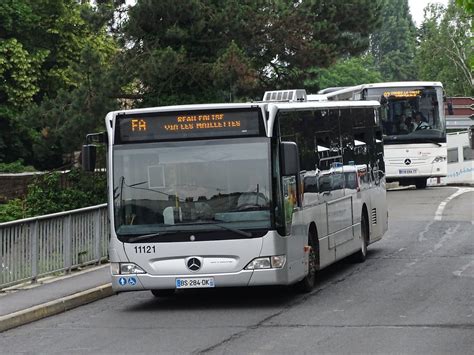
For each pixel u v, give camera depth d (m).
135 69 60.97
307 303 28.39
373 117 40.38
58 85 78.25
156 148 28.12
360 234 37.25
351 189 36.22
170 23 62.38
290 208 28.55
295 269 28.80
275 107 28.17
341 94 74.75
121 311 28.81
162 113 28.17
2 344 24.17
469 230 47.16
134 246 27.86
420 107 72.75
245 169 27.80
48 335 25.14
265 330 24.05
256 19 64.81
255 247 27.48
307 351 21.09
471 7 26.27
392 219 53.50
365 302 28.03
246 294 31.02
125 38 62.94
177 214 27.80
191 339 23.20
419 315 25.41
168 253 27.70
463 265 35.47
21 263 32.50
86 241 37.16
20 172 71.38
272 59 67.62
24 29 76.06
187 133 28.08
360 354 20.59
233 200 27.73
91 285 32.56
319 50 65.94
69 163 70.00
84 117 59.09
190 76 62.69
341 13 68.06
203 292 32.09
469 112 76.44
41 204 58.41
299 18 65.62
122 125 28.30
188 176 27.92
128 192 28.09
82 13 63.09
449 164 89.00
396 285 31.20
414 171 72.69
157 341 23.17
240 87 62.53
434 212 56.03
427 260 37.28
